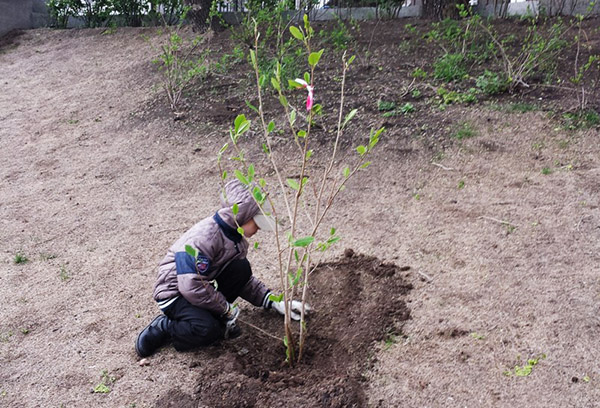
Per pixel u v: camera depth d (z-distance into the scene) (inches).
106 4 446.9
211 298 128.8
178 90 305.1
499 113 238.1
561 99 241.1
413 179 205.9
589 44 289.6
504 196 187.9
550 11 343.3
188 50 355.6
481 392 116.6
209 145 250.4
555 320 131.9
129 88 324.8
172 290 131.0
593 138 212.8
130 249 184.7
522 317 134.4
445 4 358.3
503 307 138.5
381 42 331.6
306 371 126.6
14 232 201.0
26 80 364.5
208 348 136.4
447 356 126.5
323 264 165.6
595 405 110.2
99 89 331.6
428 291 147.9
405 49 315.6
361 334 135.9
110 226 200.2
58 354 138.9
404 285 150.6
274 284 158.2
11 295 164.7
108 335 144.3
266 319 146.8
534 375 118.6
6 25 458.0
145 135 268.1
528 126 226.5
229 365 129.2
